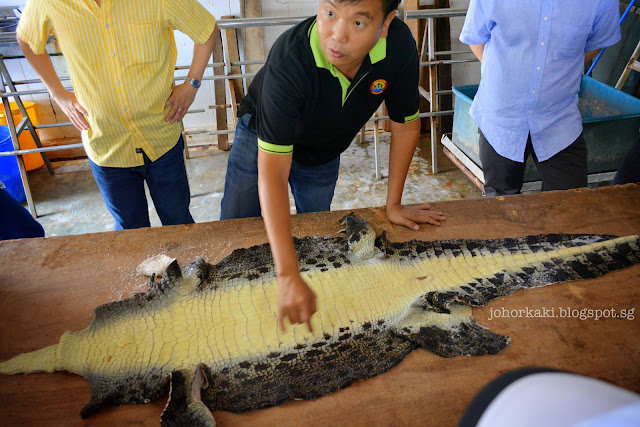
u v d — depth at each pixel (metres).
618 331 1.44
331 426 1.20
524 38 2.24
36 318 1.52
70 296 1.60
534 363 1.35
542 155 2.51
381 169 4.15
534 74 2.30
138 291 1.61
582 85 3.52
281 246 1.28
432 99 3.87
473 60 3.82
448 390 1.28
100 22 1.96
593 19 2.18
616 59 4.05
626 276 1.64
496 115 2.51
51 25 2.09
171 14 2.11
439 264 1.69
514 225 1.89
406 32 1.52
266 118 1.35
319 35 1.18
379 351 1.39
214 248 1.79
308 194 2.26
